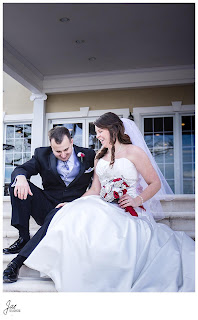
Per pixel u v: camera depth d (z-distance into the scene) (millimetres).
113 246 2000
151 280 2041
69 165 2916
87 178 2922
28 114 8562
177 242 2387
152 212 3002
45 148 3014
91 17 5594
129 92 8008
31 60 7215
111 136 2592
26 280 2305
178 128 7766
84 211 2154
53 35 6203
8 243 3115
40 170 2932
